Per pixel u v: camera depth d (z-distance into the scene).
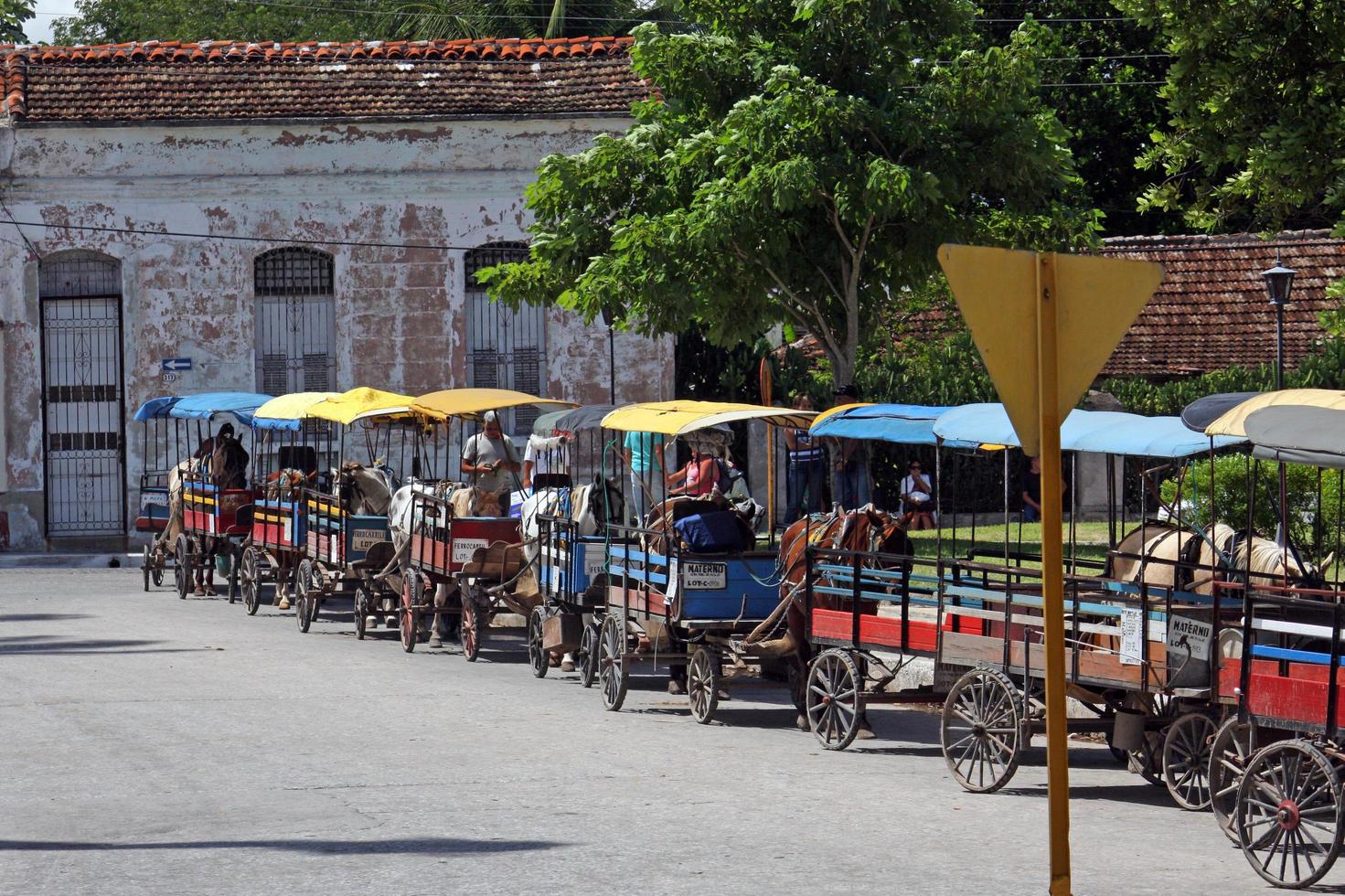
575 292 32.44
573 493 25.11
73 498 44.00
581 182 31.91
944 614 17.80
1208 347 46.09
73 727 19.11
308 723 19.62
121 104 43.94
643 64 31.69
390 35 68.31
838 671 19.28
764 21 31.64
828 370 45.41
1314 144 24.83
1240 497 24.91
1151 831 14.56
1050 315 9.21
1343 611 13.16
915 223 30.44
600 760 17.55
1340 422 13.48
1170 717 16.50
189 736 18.58
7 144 43.22
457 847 13.05
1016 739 16.28
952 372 43.00
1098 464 41.44
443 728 19.53
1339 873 13.01
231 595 34.75
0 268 43.31
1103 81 58.41
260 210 44.00
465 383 44.56
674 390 44.72
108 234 43.62
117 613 31.77
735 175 30.22
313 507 30.44
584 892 11.52
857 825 14.28
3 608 32.56
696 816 14.48
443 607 27.64
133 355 43.72
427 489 28.98
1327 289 25.95
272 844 13.15
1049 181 31.81
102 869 12.23
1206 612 15.06
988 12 59.53
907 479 38.44
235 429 43.59
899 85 31.08
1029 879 12.11
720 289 30.70
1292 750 12.88
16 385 43.41
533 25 64.81
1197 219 27.06
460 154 44.31
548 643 24.41
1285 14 25.05
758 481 43.41
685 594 20.77
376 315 44.28
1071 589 16.39
